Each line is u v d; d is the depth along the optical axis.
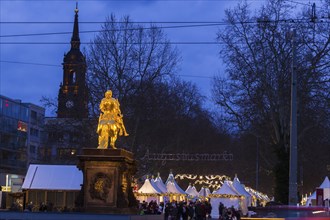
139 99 65.38
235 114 57.72
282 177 52.22
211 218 63.16
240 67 55.09
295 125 34.09
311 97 54.41
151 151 75.69
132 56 66.06
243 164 99.94
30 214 26.55
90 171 27.56
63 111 65.75
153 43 67.12
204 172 96.56
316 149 70.25
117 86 64.75
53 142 66.62
